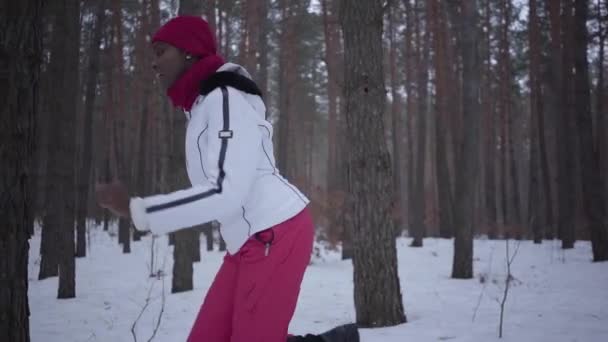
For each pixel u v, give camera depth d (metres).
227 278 1.79
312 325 5.39
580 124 12.55
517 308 5.95
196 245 13.81
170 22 1.73
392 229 5.31
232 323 1.74
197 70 1.68
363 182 5.28
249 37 18.50
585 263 11.52
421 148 18.81
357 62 5.32
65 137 8.66
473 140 10.11
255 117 1.60
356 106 5.32
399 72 28.50
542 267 11.07
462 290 7.89
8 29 2.13
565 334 4.51
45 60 13.30
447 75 21.06
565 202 16.64
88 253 16.23
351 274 10.85
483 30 24.83
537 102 21.73
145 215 1.39
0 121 2.11
